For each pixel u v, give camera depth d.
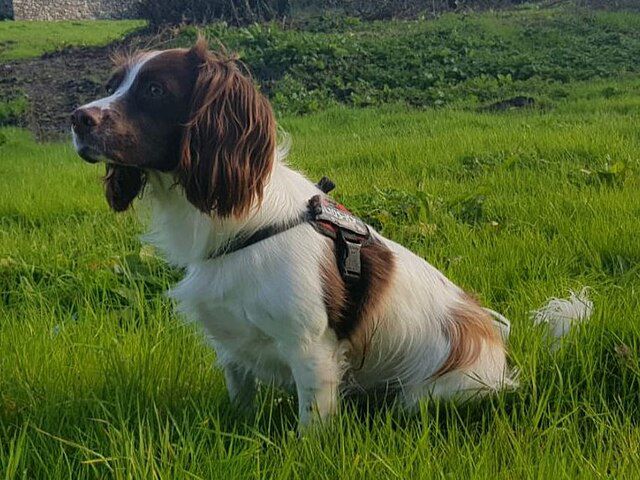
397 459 1.11
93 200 3.14
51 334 1.62
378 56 7.90
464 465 1.12
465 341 1.43
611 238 2.18
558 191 2.79
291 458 1.11
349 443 1.17
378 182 3.17
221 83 1.28
